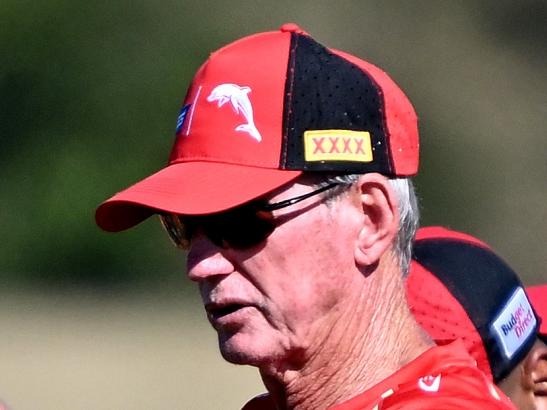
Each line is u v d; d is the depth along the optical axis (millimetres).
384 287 10211
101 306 68000
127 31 82875
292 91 10070
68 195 77500
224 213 9930
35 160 78375
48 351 55625
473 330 12211
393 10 89562
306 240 9938
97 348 56062
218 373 49375
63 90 80438
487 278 12500
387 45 88312
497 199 75312
